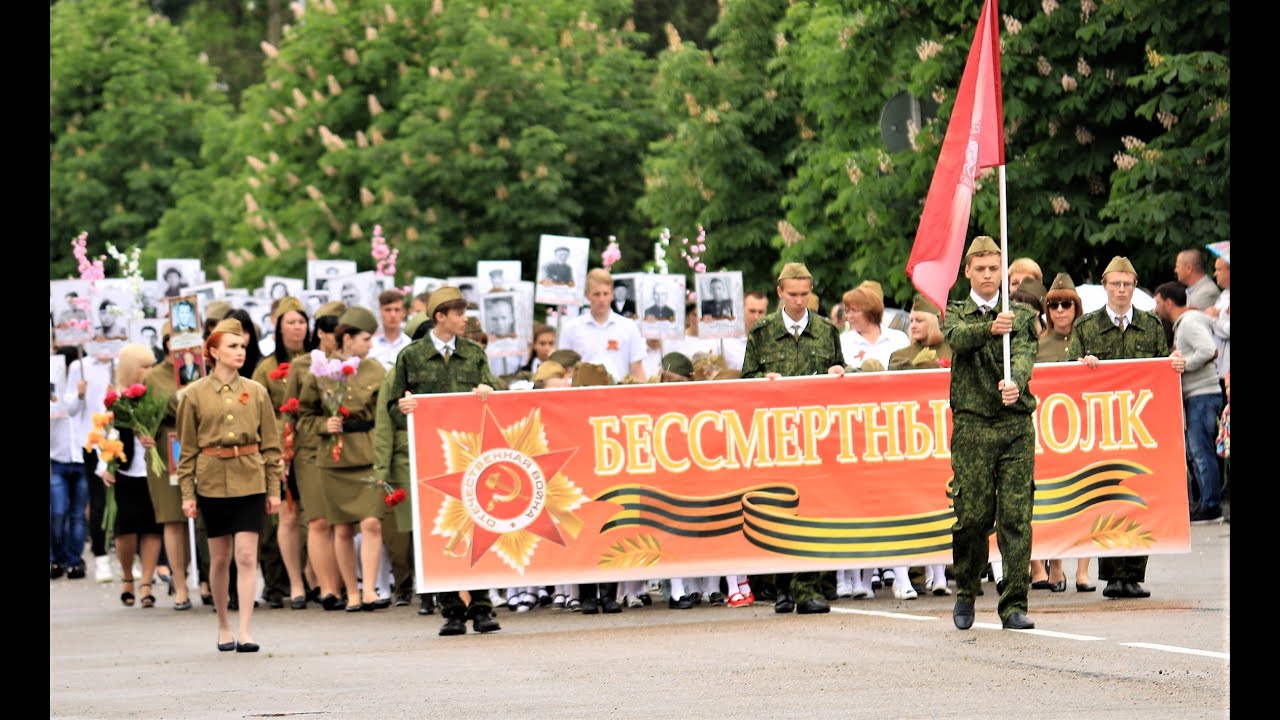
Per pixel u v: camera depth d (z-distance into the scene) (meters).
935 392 25.64
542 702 17.06
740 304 35.75
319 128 71.00
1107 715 14.86
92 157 91.62
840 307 35.06
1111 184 41.66
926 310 28.23
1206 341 33.88
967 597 21.69
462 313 25.42
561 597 28.47
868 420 25.64
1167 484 25.66
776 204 56.09
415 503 25.05
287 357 30.75
